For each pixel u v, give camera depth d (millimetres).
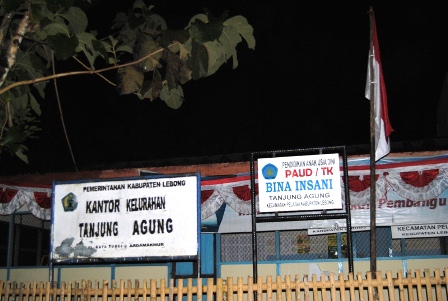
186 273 9406
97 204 7320
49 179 10625
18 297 7180
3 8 6152
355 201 8414
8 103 7148
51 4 6199
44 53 7273
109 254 7117
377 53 7289
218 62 6617
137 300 6605
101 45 6391
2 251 10273
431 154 8914
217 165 9820
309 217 6855
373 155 6742
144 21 7035
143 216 7125
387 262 8648
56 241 7328
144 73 7062
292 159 7004
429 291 5988
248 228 8930
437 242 8695
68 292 6879
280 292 6223
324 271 8781
